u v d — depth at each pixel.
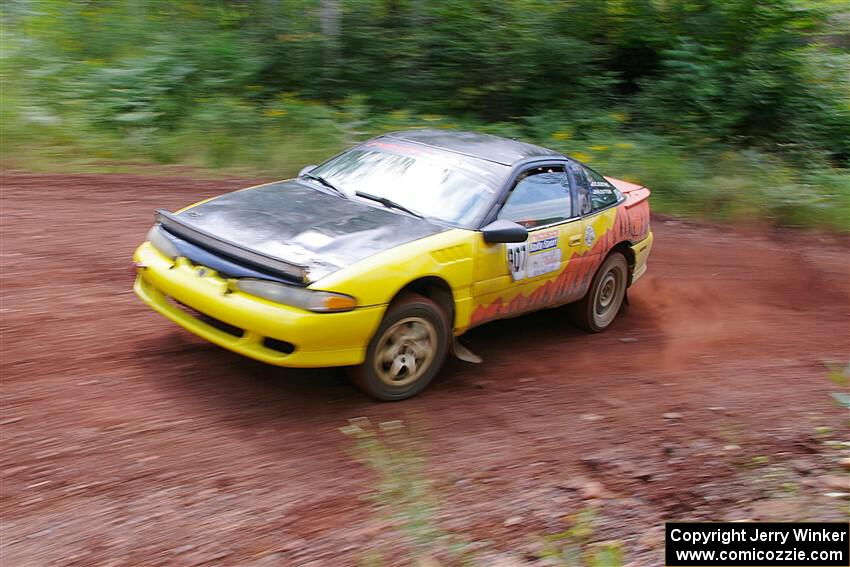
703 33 16.02
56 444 4.04
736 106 15.44
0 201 8.52
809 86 16.12
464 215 5.33
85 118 11.52
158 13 14.30
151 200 9.27
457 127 13.48
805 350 7.00
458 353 5.53
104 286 6.43
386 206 5.43
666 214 11.83
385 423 4.68
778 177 13.10
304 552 3.41
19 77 12.16
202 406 4.63
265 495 3.82
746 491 4.30
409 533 3.61
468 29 14.70
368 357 4.71
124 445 4.11
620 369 6.10
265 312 4.39
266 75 14.18
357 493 3.93
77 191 9.27
